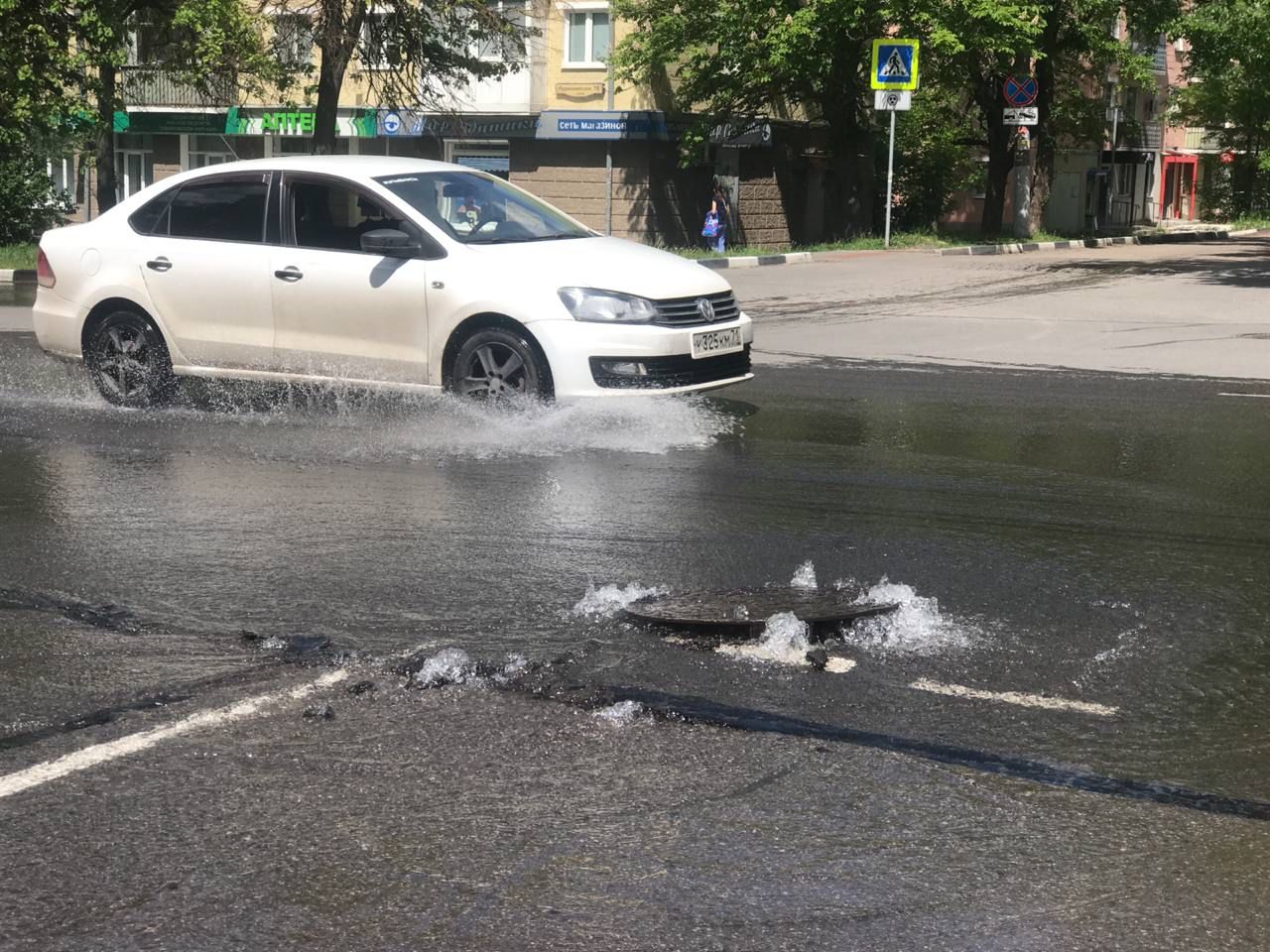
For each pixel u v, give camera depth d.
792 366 12.88
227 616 5.30
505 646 4.95
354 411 9.92
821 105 38.94
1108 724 4.29
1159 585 5.83
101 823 3.59
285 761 3.97
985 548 6.40
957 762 3.99
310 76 32.22
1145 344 14.48
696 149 36.56
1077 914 3.16
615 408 9.39
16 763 3.96
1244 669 4.80
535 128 37.59
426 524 6.77
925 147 44.34
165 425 9.54
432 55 31.55
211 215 10.23
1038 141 41.72
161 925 3.10
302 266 9.75
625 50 35.62
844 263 27.95
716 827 3.57
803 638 4.97
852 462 8.45
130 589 5.66
